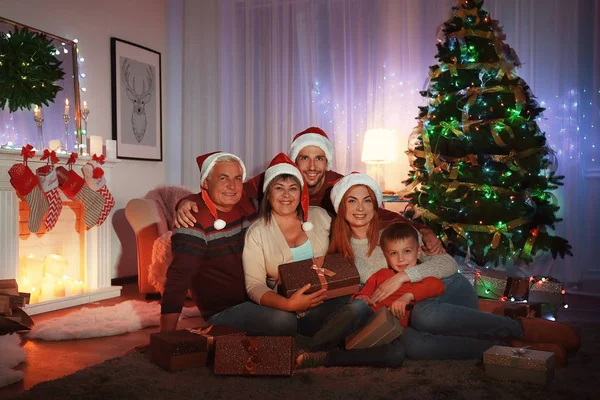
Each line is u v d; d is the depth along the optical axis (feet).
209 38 18.65
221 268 8.49
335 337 7.92
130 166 17.16
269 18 17.63
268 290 8.13
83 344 9.50
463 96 12.17
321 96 16.98
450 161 12.18
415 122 15.88
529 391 6.68
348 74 16.58
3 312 10.27
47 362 8.45
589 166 14.32
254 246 8.40
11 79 12.43
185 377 7.27
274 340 7.33
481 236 11.83
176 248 8.30
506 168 11.81
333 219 9.05
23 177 11.64
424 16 15.87
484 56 12.14
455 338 7.96
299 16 17.19
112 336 10.05
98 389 6.81
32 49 12.92
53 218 12.19
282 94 17.42
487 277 11.02
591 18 14.32
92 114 15.75
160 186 14.90
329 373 7.45
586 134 14.35
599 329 10.18
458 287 8.75
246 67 17.98
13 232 11.87
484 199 11.74
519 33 14.69
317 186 9.89
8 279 11.14
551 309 9.52
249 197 9.36
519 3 14.66
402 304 8.02
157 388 6.86
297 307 7.77
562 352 7.70
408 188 13.79
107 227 14.33
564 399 6.43
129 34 17.21
